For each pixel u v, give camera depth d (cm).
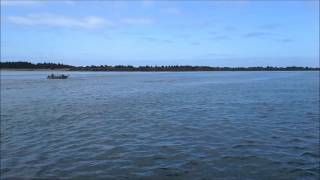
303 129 2312
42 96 4972
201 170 1486
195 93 5475
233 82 9662
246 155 1688
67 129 2355
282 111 3203
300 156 1672
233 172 1459
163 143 1939
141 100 4319
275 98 4512
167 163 1580
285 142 1945
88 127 2423
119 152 1767
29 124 2542
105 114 3056
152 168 1517
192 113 3088
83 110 3331
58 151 1794
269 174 1433
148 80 11381
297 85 7769
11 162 1612
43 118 2827
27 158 1673
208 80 11312
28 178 1416
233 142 1947
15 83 9162
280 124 2502
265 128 2348
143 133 2214
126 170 1498
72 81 10544
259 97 4678
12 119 2764
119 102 4072
